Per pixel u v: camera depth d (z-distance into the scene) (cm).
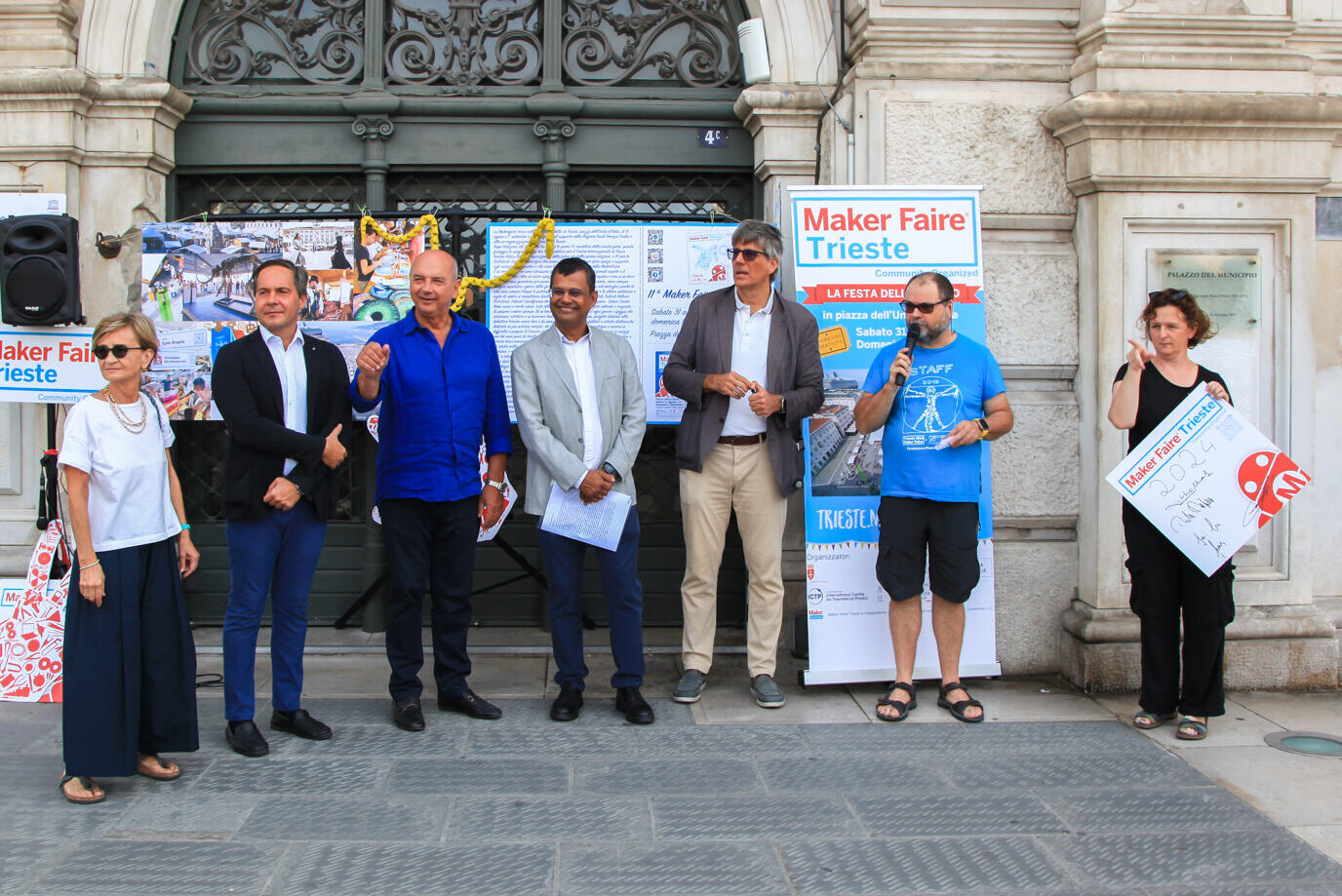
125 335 322
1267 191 456
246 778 340
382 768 349
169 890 267
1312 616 459
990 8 469
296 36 500
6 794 326
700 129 508
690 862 287
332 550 517
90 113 465
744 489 418
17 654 418
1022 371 470
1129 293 455
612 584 401
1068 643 462
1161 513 388
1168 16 452
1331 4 483
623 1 508
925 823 313
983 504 445
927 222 445
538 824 308
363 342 467
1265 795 337
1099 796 335
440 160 499
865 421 406
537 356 400
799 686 446
